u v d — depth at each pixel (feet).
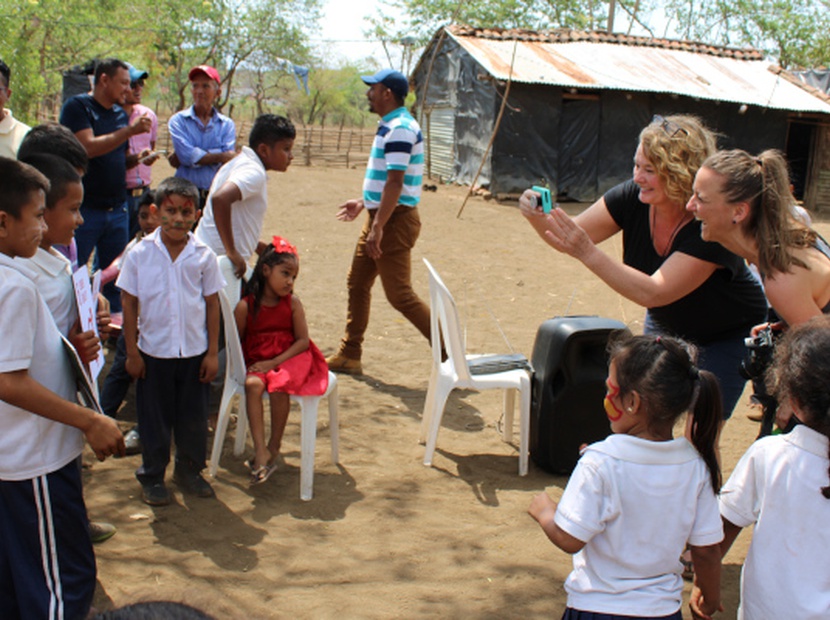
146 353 13.46
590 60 64.44
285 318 15.06
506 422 17.34
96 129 19.19
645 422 8.13
